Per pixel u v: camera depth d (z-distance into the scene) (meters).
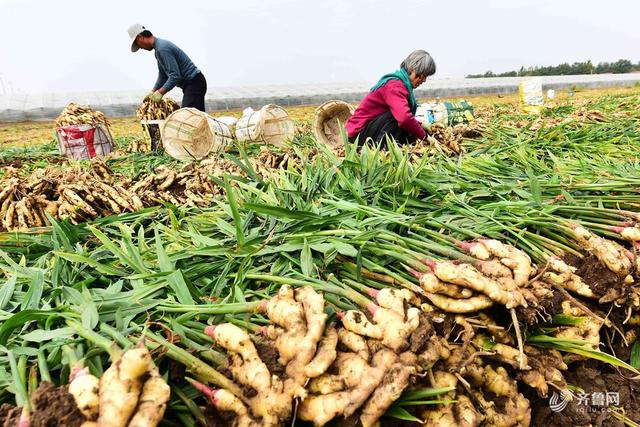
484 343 1.82
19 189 3.46
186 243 2.57
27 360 1.57
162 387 1.27
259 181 3.16
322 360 1.43
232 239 2.43
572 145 4.70
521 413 1.73
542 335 1.89
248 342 1.48
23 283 2.20
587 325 1.95
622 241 2.37
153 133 7.32
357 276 1.99
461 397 1.64
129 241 2.30
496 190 3.05
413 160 4.39
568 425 1.86
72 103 7.41
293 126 7.27
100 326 1.63
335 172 3.09
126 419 1.19
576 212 2.58
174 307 1.80
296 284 1.90
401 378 1.39
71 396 1.24
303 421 1.51
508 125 6.97
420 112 7.62
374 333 1.52
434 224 2.41
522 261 1.88
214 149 5.83
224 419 1.41
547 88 32.69
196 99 7.96
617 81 35.56
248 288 2.06
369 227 2.38
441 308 1.77
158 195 3.70
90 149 7.20
